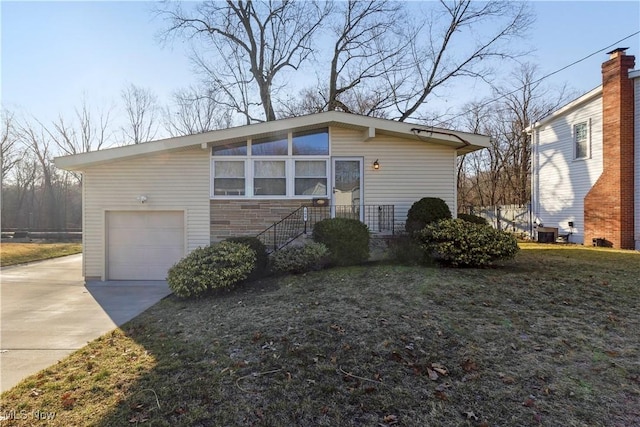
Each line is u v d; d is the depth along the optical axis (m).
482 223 8.84
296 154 9.27
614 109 11.87
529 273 6.57
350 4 18.31
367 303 5.02
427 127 8.84
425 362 3.32
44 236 23.11
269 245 9.03
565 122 14.19
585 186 13.20
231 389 2.99
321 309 4.88
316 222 8.55
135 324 5.15
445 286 5.64
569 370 3.12
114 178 9.11
